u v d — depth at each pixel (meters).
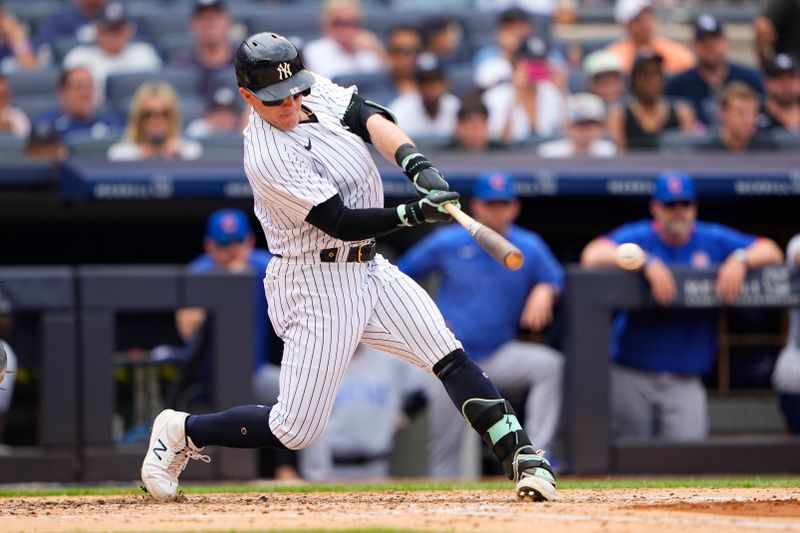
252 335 30.06
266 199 16.20
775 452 31.06
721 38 42.62
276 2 50.78
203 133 38.50
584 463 30.59
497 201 30.86
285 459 31.52
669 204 30.97
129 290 29.83
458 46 46.12
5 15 46.72
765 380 31.52
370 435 31.64
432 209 15.38
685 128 40.25
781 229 37.84
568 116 38.25
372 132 16.31
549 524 14.36
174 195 34.03
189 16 48.44
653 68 37.94
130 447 29.75
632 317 31.00
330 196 15.78
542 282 31.41
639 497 18.39
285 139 15.98
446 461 31.89
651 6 48.16
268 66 15.62
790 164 35.84
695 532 13.64
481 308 31.19
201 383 30.39
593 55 45.56
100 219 36.91
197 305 29.97
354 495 19.92
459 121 36.09
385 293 16.86
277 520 15.31
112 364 29.78
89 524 15.06
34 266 36.94
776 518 15.01
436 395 31.75
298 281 16.53
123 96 41.41
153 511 16.94
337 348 16.58
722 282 30.84
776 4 47.94
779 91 40.56
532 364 31.22
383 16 47.41
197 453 18.05
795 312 31.52
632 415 31.19
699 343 31.08
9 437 29.62
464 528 14.05
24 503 18.72
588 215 36.88
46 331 29.58
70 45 45.81
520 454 16.92
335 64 42.72
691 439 31.02
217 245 31.14
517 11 42.47
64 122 39.38
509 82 40.31
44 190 34.78
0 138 37.22
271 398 30.77
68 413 29.56
